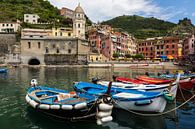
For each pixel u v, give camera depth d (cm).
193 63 6316
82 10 9381
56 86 2761
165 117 1386
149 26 19388
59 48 8188
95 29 10450
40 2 14438
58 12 14338
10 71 5294
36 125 1223
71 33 9462
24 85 2800
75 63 7944
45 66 7512
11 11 11812
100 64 7500
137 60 8150
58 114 1275
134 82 2381
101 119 1214
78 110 1210
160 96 1359
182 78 2220
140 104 1366
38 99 1387
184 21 16662
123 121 1305
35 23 10906
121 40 10131
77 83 2092
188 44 8600
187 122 1282
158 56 9931
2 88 2533
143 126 1228
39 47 8112
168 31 16175
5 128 1174
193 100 1873
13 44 8156
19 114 1425
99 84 2105
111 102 1244
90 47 9350
